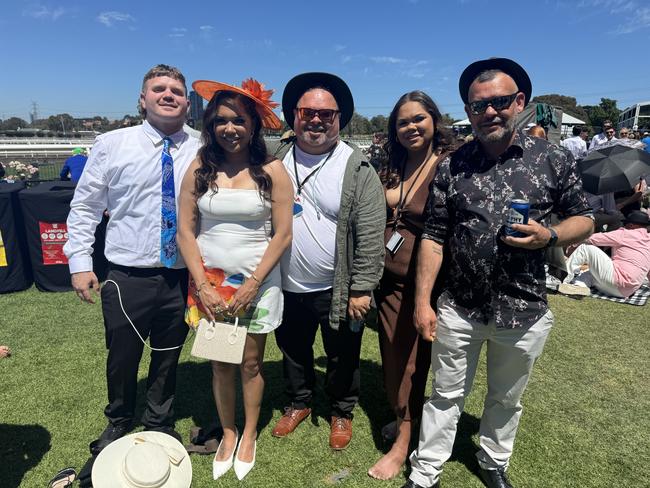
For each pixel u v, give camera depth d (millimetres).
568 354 3791
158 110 2193
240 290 2088
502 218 1826
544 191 1829
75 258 2287
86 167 2277
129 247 2273
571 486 2328
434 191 2020
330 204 2248
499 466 2262
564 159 1843
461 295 1986
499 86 1759
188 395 3115
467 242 1891
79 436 2652
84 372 3350
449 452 2213
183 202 2146
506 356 2006
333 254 2326
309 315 2611
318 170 2266
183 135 2350
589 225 1845
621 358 3727
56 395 3053
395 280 2344
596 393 3205
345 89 2246
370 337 4156
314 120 2139
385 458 2434
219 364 2262
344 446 2600
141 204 2244
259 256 2141
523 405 3047
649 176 6188
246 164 2125
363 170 2230
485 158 1906
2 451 2520
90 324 4230
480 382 3338
